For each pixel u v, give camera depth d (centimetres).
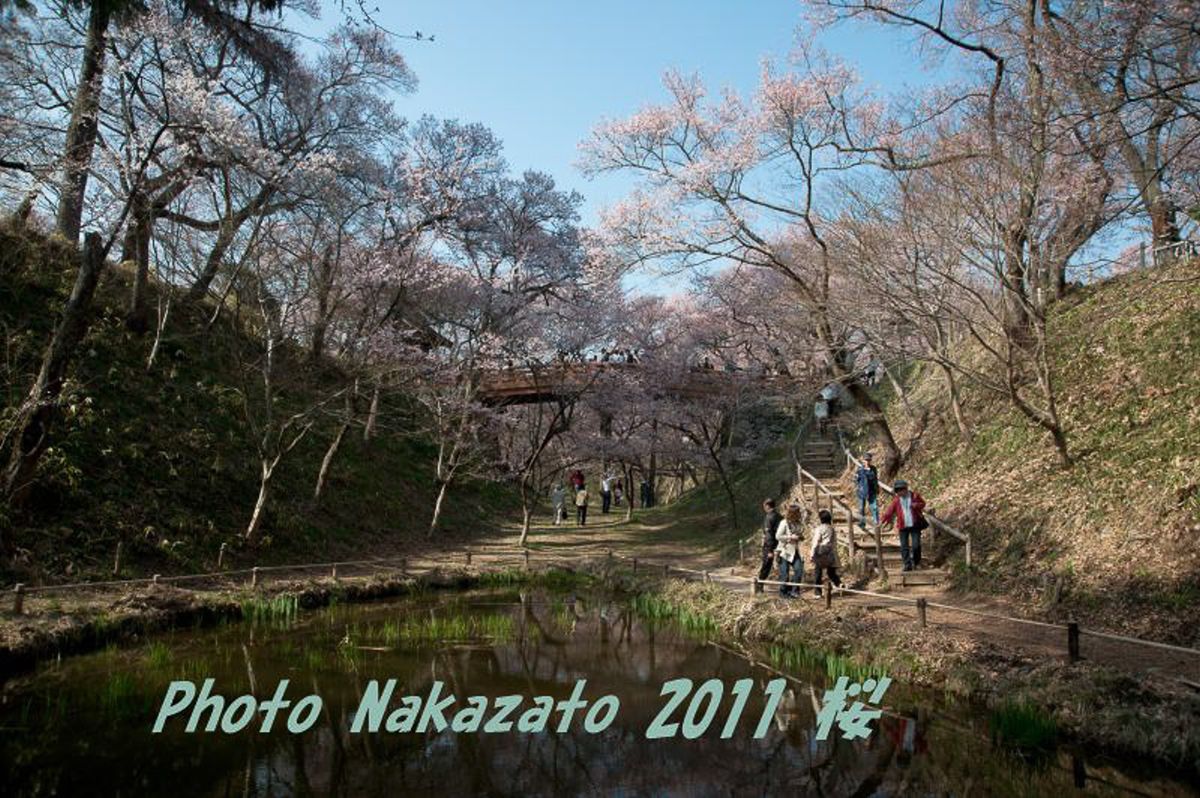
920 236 1262
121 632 1053
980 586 1167
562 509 3055
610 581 1759
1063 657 820
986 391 1673
